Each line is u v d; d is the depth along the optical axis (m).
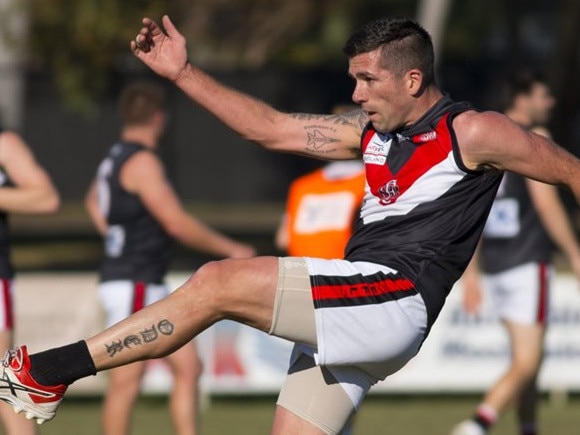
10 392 16.09
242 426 32.44
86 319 34.12
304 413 16.94
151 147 26.20
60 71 70.31
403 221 16.75
